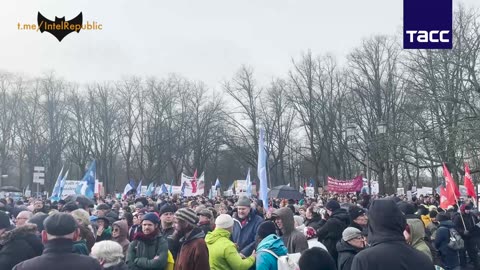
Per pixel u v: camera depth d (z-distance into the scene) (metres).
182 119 57.78
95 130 56.19
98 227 8.52
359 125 44.50
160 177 58.91
